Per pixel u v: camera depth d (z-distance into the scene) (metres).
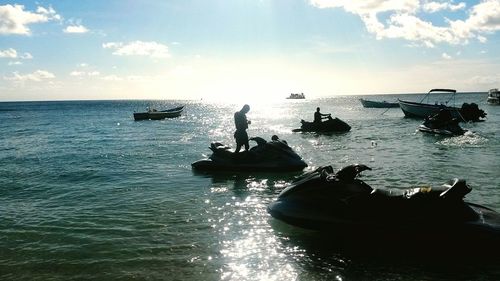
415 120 44.69
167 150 21.80
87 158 19.19
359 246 7.29
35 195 11.73
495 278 6.06
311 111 86.75
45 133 36.97
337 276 6.15
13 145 26.45
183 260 6.78
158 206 10.08
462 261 6.63
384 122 41.75
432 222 7.20
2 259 6.96
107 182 13.38
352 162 16.03
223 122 52.56
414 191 7.55
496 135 25.53
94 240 7.75
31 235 8.12
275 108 114.31
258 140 15.12
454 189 7.26
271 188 11.89
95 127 44.62
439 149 19.31
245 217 9.02
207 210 9.62
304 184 8.43
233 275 6.22
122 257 6.92
